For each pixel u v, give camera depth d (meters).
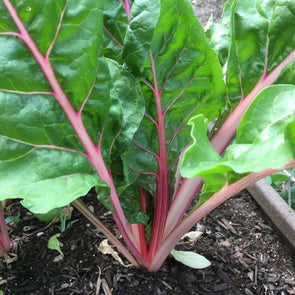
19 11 0.69
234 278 1.07
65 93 0.77
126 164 0.86
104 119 0.83
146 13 0.77
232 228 1.24
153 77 0.88
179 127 0.97
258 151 0.64
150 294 1.02
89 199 1.36
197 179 1.01
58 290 1.04
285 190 1.50
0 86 0.71
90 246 1.17
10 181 0.73
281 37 0.94
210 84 0.93
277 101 0.75
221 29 1.17
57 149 0.79
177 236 0.98
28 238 1.21
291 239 1.15
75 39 0.74
